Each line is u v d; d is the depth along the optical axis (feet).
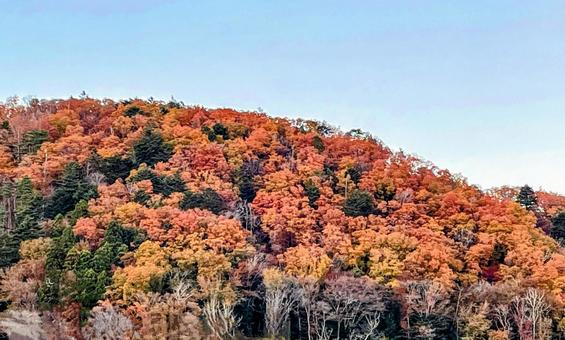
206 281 246.68
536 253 298.76
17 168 329.93
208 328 233.35
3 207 303.48
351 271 278.26
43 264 250.57
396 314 263.90
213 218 277.85
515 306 266.16
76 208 281.74
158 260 249.96
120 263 250.98
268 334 246.88
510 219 334.85
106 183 319.68
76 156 339.16
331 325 256.52
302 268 270.67
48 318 232.12
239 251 267.18
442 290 262.26
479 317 252.83
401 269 277.64
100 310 224.33
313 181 341.21
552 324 266.77
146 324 221.87
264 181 341.00
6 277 244.63
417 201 346.95
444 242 303.48
